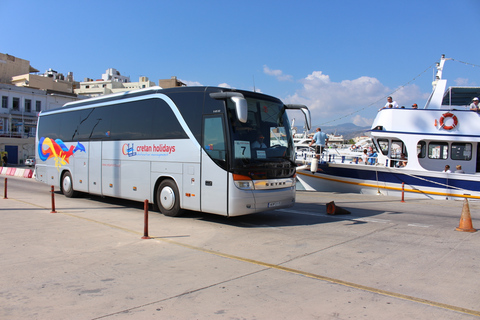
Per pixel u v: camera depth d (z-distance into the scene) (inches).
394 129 679.1
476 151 656.4
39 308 168.6
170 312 164.9
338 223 382.3
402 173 665.0
